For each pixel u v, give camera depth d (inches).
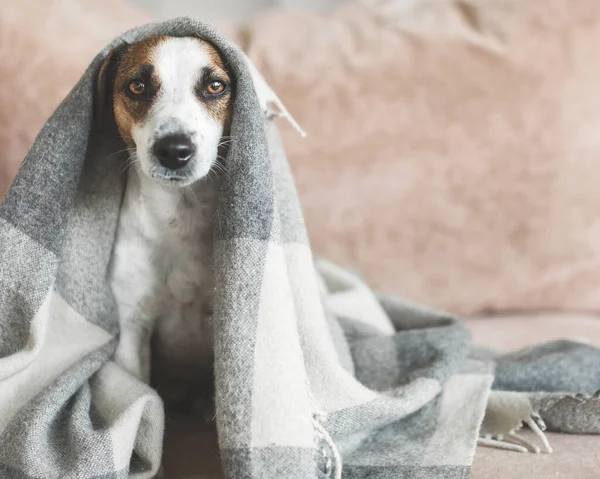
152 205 44.5
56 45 63.4
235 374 35.5
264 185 39.1
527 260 67.4
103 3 68.9
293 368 36.3
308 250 43.2
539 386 48.9
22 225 40.3
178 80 43.3
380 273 66.9
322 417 36.9
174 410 50.9
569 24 67.3
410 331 51.3
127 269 45.4
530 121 66.7
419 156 66.5
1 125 61.8
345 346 47.3
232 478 33.6
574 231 67.2
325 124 66.0
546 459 40.3
